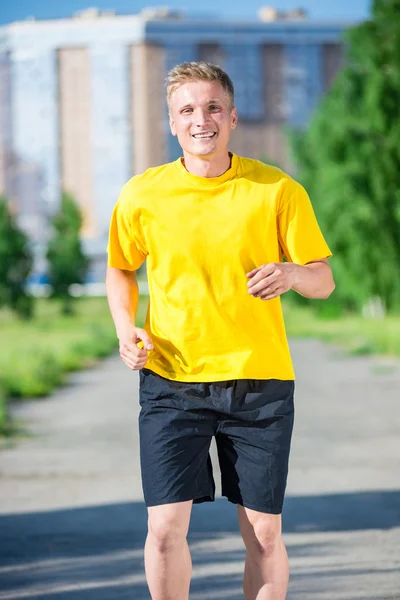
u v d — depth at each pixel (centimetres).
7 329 7650
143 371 579
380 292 5994
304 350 4159
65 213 10050
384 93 5591
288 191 564
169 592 559
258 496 555
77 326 8081
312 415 1872
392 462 1323
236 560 829
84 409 2075
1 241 8975
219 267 558
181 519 557
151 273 576
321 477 1217
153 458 561
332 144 5809
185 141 563
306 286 552
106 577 783
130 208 570
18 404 2195
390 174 5716
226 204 559
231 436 564
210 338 561
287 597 722
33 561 834
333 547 867
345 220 5759
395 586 747
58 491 1152
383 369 3022
